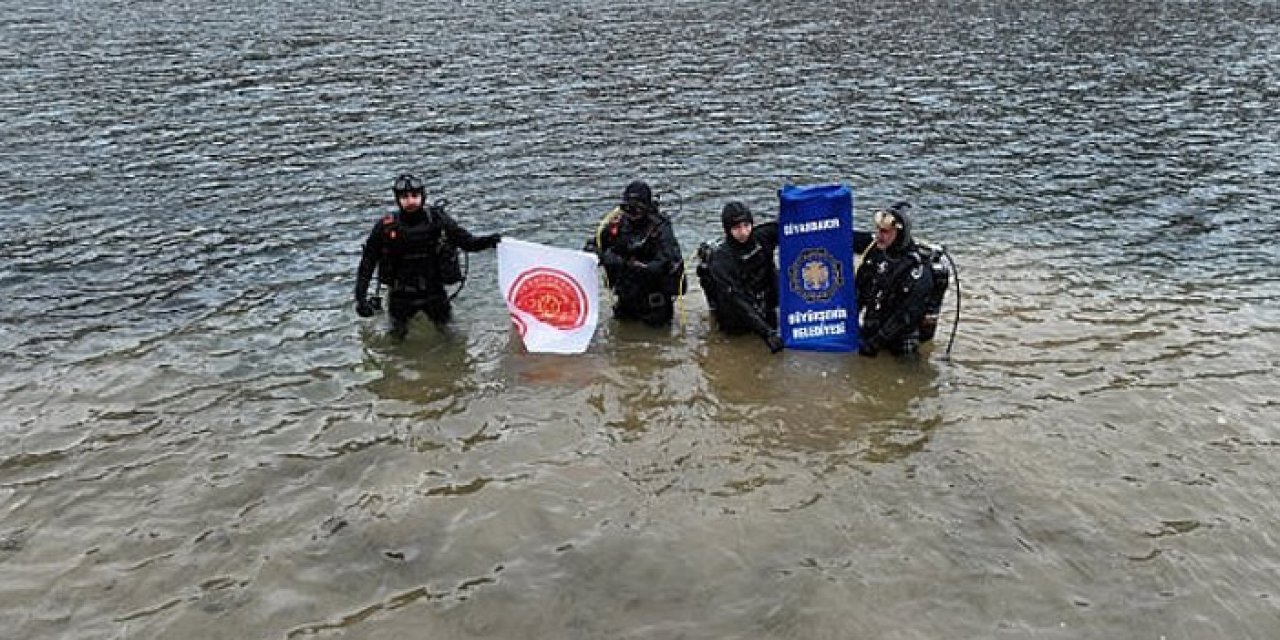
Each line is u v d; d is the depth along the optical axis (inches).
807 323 399.9
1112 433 331.6
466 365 395.2
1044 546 271.7
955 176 701.9
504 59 1202.6
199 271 515.2
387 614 248.2
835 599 250.5
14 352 412.8
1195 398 355.6
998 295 463.5
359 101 950.4
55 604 252.8
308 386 379.2
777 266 468.4
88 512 294.4
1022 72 1119.6
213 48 1259.8
